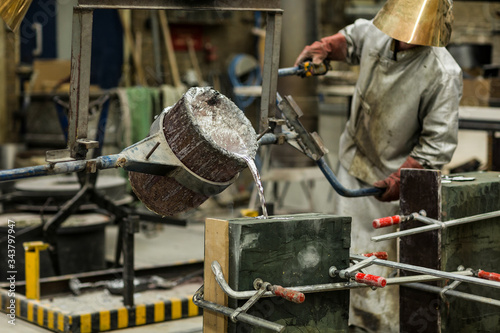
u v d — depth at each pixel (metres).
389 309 3.66
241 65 10.13
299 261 2.57
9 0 2.66
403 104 3.56
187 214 8.33
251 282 2.45
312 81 6.97
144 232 7.35
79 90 2.45
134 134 7.87
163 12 9.70
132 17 9.68
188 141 2.49
